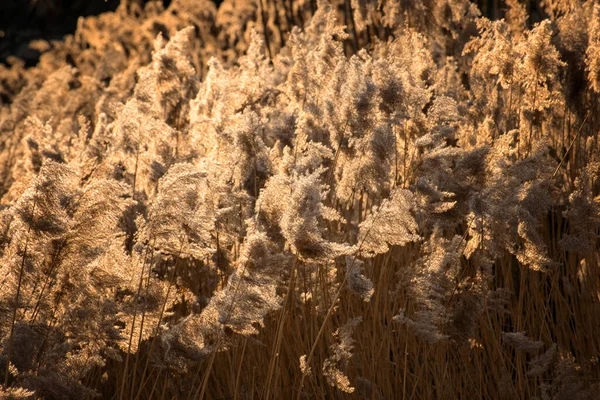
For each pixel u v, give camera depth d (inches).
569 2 400.5
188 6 942.4
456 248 279.0
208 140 340.2
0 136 710.5
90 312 238.1
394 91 284.8
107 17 1114.1
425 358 288.7
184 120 383.9
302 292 311.9
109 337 241.6
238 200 293.0
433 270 272.4
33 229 215.6
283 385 301.6
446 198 289.9
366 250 261.1
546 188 292.4
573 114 363.3
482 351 317.7
